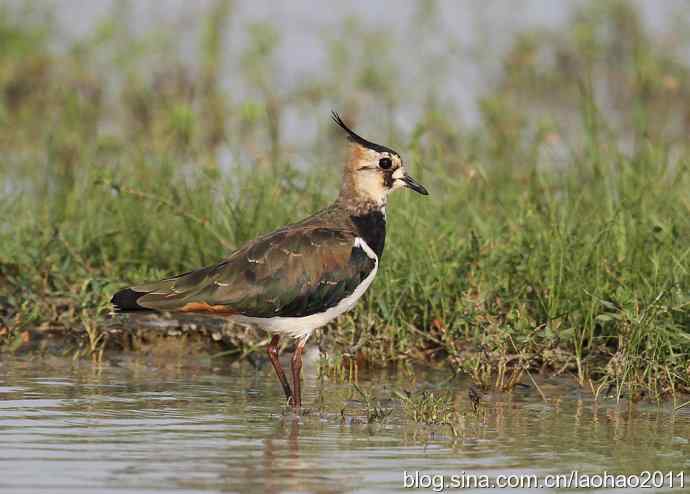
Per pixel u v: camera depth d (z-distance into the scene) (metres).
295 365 12.20
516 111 21.39
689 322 12.97
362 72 22.73
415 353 13.81
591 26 24.77
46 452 9.86
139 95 22.67
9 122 21.69
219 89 22.86
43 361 13.65
